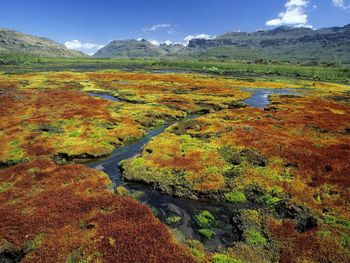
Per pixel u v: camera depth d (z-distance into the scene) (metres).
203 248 18.17
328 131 40.50
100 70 144.75
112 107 56.31
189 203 23.77
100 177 27.03
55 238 18.02
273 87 93.81
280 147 32.31
